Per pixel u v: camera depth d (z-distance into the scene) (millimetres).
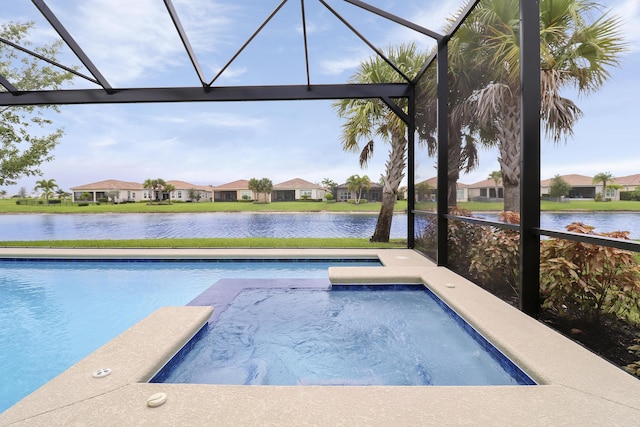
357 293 4055
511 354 2076
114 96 5578
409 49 7156
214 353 2682
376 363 2520
